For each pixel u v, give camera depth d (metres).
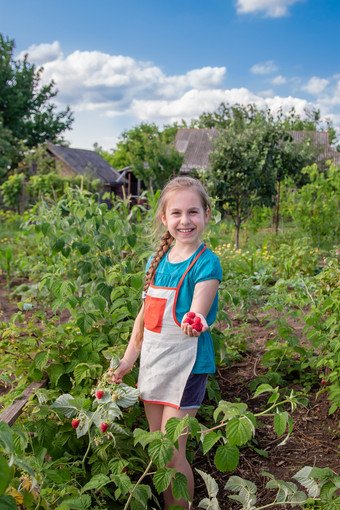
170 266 2.01
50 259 4.54
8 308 5.53
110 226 3.80
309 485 1.66
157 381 1.93
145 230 4.07
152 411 1.98
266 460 2.38
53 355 2.40
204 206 2.04
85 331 2.60
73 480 1.82
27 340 2.45
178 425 1.59
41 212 4.69
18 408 2.03
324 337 2.96
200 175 10.22
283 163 11.88
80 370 2.32
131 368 2.22
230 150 10.09
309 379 3.20
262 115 10.74
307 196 10.63
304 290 4.11
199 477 2.28
